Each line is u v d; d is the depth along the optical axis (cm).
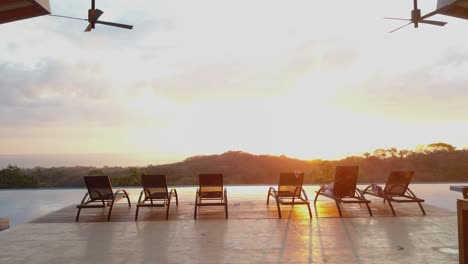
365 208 804
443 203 922
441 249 462
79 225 650
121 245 501
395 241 506
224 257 437
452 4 416
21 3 377
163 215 746
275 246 486
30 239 542
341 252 452
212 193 766
